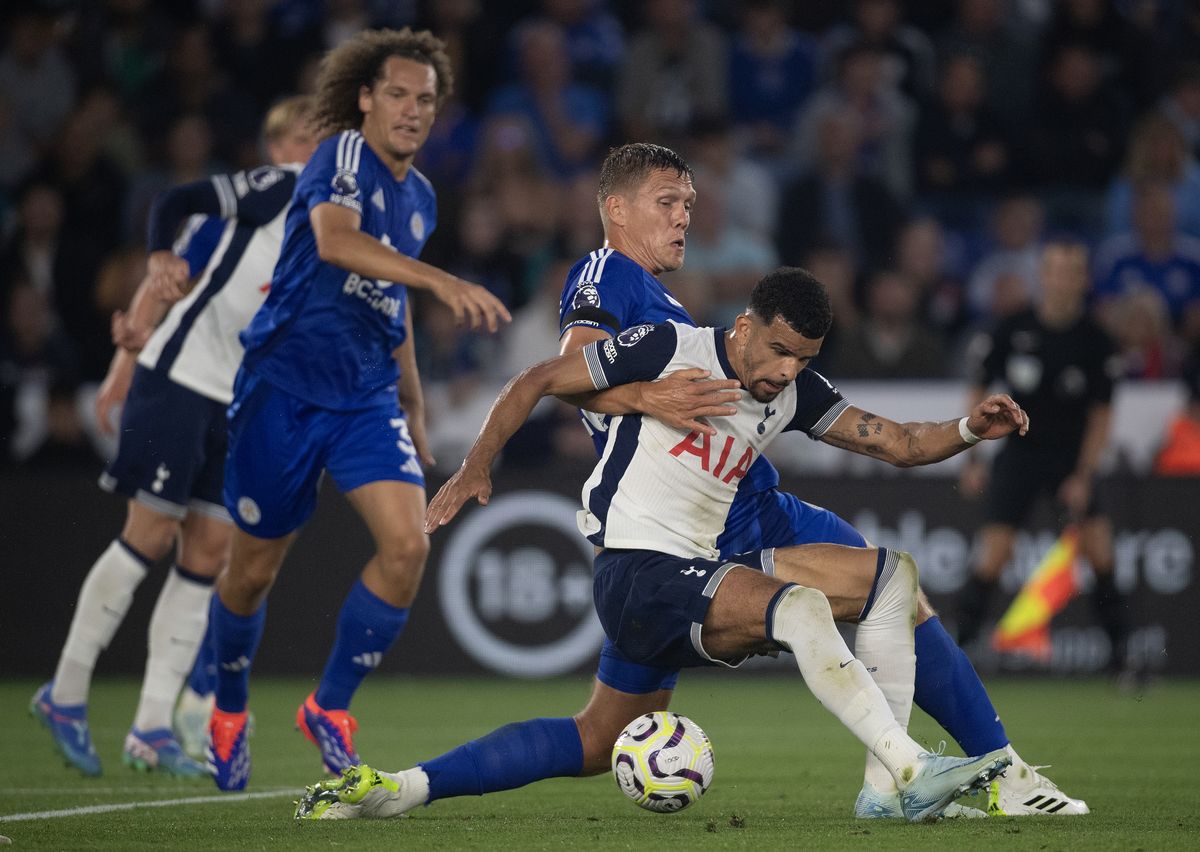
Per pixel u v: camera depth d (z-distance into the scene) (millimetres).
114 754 23938
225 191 21672
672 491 14641
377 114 18891
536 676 38375
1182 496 38906
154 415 21609
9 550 38156
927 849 12680
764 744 25641
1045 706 32812
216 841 13445
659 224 16344
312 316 18516
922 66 53312
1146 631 38656
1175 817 15375
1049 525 38938
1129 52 53875
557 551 38594
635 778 14859
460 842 13305
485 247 46375
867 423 15094
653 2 52406
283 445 18500
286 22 53188
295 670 38375
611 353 14461
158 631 21547
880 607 14359
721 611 13836
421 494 18688
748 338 14312
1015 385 36219
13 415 40406
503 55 53531
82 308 45156
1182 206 50125
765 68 52781
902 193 51781
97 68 52125
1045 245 49438
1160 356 43906
